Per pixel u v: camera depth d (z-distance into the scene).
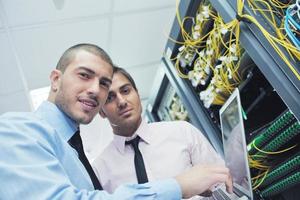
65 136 1.18
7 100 3.13
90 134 3.82
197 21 1.83
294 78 1.06
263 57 1.19
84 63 1.21
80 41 2.74
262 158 1.58
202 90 2.07
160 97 2.71
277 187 1.50
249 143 1.63
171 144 1.77
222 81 1.72
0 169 0.75
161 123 1.90
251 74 1.54
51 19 2.43
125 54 3.11
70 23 2.53
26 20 2.37
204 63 1.89
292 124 1.32
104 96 1.27
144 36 2.92
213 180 0.92
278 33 1.17
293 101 1.06
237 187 1.24
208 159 1.74
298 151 1.43
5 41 2.49
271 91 1.52
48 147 0.87
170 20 2.80
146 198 0.80
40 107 1.22
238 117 1.20
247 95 1.67
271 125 1.43
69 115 1.20
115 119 1.76
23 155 0.79
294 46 1.10
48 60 2.79
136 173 1.65
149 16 2.71
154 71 3.49
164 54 2.34
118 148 1.80
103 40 2.83
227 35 1.61
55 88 1.27
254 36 1.26
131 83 1.86
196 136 1.83
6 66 2.70
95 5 2.43
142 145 1.79
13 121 0.88
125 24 2.72
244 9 1.30
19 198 0.73
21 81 2.92
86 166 1.29
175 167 1.67
